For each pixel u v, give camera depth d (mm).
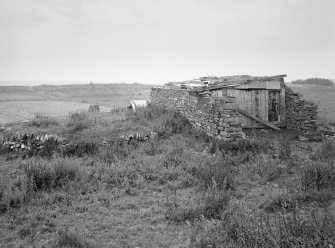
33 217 6934
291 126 16922
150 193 8609
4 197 7539
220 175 8906
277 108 17125
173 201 7988
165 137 14039
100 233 6402
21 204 7480
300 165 10547
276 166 10188
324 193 7562
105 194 8344
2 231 6375
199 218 6934
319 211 6477
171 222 6891
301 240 4770
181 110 17516
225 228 5941
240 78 17328
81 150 11844
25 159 11172
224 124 12633
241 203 7461
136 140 13398
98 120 16062
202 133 14320
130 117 16625
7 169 10156
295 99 16547
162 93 21125
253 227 5348
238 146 12242
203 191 8445
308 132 15758
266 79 16672
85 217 7098
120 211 7492
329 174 8375
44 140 12438
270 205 7254
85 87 73938
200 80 21750
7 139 12633
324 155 11141
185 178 9391
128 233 6422
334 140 12734
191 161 10844
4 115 26688
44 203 7742
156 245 5965
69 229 6477
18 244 5867
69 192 8305
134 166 10484
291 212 6770
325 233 4906
